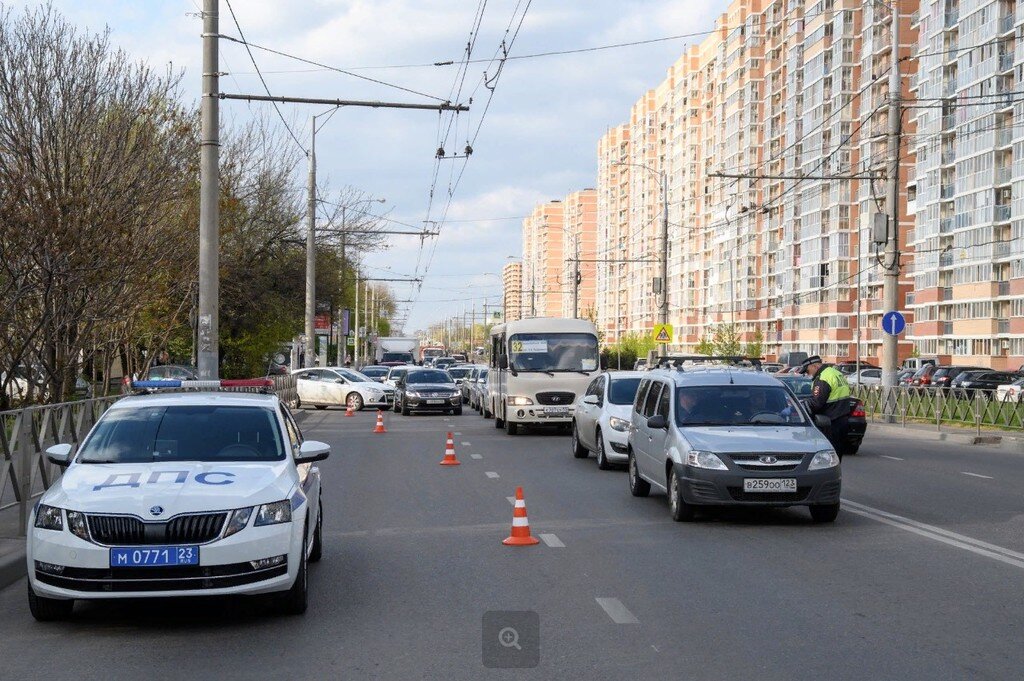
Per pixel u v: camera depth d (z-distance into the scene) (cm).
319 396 4009
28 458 1045
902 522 1158
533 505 1305
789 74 9244
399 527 1131
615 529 1109
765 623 699
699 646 641
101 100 1762
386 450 2147
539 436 2570
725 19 10362
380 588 817
